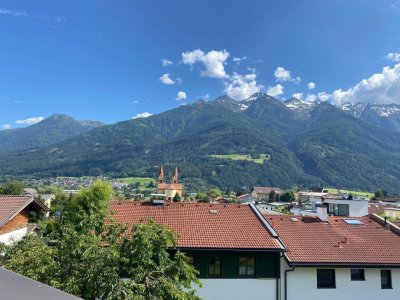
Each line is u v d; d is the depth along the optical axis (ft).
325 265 61.57
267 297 60.29
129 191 647.15
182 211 73.82
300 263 61.05
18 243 51.93
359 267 62.49
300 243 67.26
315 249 65.41
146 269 33.45
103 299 29.99
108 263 31.27
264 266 61.21
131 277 34.60
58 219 87.40
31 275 31.48
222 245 60.23
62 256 33.88
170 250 58.13
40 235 54.65
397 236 72.23
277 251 60.34
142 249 33.53
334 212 139.33
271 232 64.90
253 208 76.23
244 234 64.49
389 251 66.23
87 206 84.43
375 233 73.26
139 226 35.68
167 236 36.04
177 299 31.68
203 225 67.36
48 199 250.37
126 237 36.47
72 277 31.78
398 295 63.26
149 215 71.77
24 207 69.31
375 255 64.64
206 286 59.57
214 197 483.51
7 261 40.65
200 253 60.54
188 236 62.54
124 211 73.72
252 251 60.13
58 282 31.14
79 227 40.60
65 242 35.42
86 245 32.65
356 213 134.72
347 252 65.05
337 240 69.21
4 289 8.14
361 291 62.69
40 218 110.32
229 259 60.90
